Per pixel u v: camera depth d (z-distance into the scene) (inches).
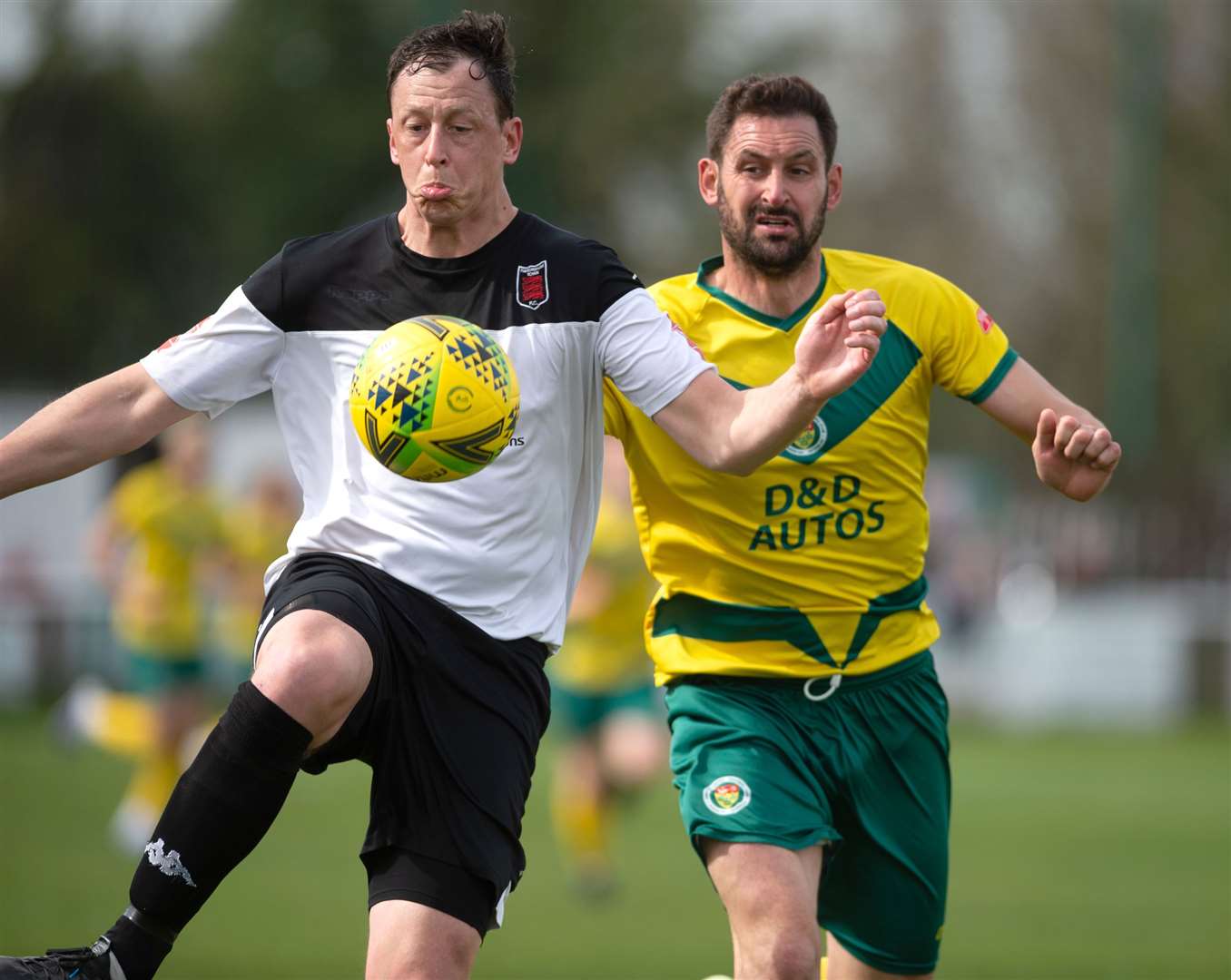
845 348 602.5
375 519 637.3
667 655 753.6
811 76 4921.3
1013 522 4308.6
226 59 4559.5
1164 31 5246.1
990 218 6215.6
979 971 1152.8
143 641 1708.9
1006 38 5979.3
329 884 1502.2
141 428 642.2
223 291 4709.6
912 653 757.3
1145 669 3356.3
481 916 610.2
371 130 4547.2
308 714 576.7
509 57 637.9
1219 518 4126.5
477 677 630.5
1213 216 5265.8
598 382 661.3
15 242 4431.6
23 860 1572.3
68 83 4443.9
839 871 752.3
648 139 4645.7
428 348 596.4
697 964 1180.5
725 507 735.1
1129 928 1325.0
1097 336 5644.7
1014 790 2250.2
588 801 1535.4
